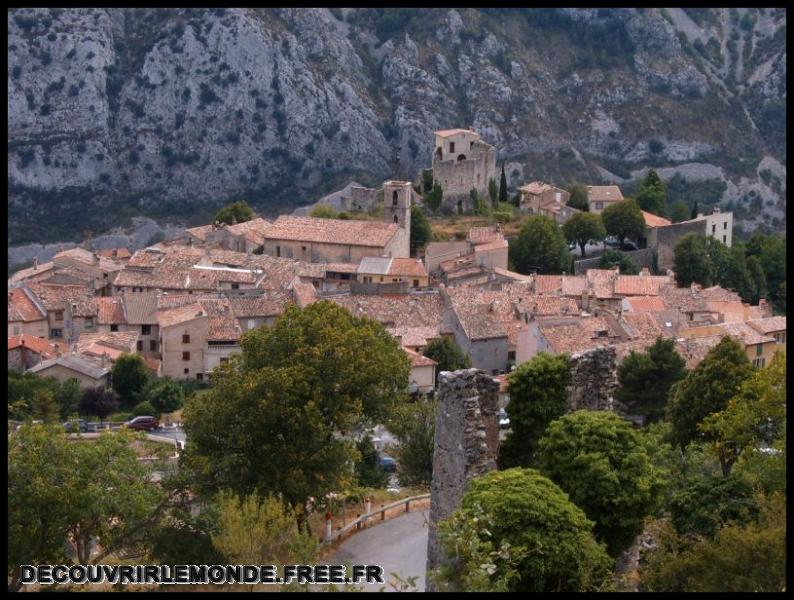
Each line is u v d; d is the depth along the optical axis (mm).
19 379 177625
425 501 102375
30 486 83938
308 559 80562
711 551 69688
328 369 101188
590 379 83188
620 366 145625
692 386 114000
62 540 86312
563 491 73875
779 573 67562
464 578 63625
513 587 66125
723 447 92625
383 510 98500
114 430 160000
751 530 70688
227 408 97938
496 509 67188
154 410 175500
